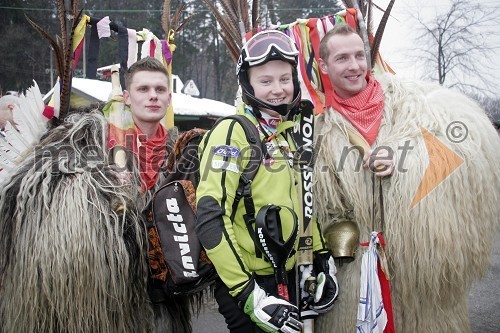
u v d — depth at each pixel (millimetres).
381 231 2104
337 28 2217
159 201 1997
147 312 2137
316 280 2055
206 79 23953
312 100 2348
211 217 1796
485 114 2256
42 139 2264
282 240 1854
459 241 1996
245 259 1909
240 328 1980
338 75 2199
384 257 2039
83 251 1925
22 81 19594
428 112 2143
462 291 2102
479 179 2047
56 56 2338
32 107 2311
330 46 2201
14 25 19297
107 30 2582
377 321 2006
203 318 3922
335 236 2119
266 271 1920
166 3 2912
